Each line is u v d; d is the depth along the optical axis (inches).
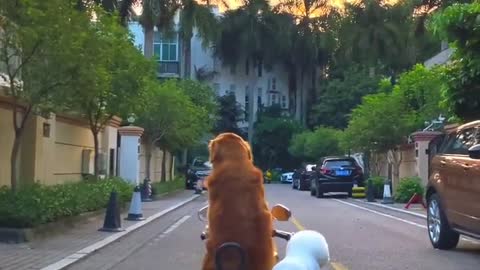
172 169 1899.6
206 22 2128.4
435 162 537.0
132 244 568.4
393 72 2677.2
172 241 592.7
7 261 437.7
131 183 1073.5
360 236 625.6
